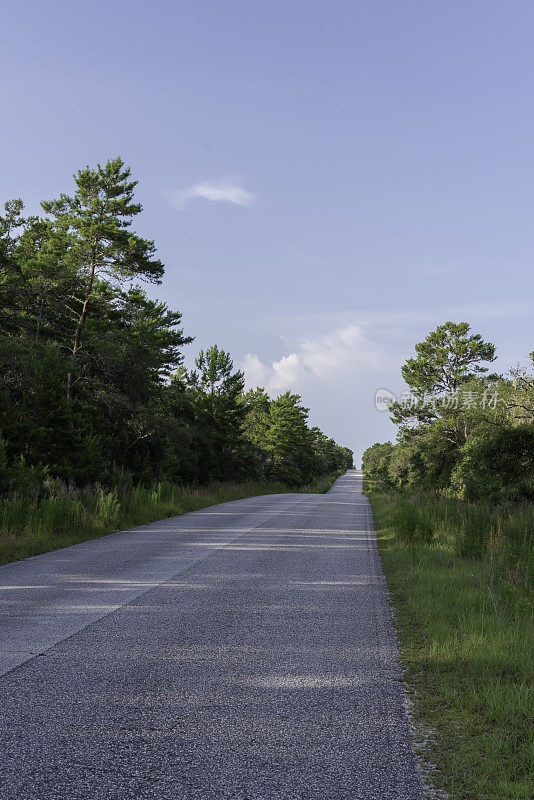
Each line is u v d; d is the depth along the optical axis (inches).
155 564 409.4
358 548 526.6
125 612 275.4
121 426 1302.9
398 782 125.7
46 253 1199.6
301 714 161.6
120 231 1130.0
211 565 409.7
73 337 1343.5
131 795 118.7
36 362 957.8
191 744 142.2
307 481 3533.5
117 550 474.6
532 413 839.1
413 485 1603.1
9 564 403.2
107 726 151.1
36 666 197.8
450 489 1079.0
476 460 839.1
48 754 135.5
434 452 1482.5
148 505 813.2
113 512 641.0
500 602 289.3
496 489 789.2
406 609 295.0
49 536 511.2
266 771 129.6
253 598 311.3
